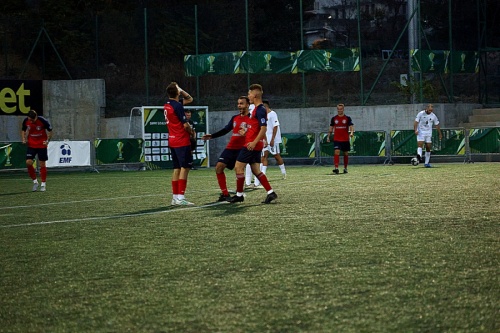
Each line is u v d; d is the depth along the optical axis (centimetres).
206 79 3025
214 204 1222
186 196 1395
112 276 634
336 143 2055
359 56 2809
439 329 445
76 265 692
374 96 2966
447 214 975
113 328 471
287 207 1125
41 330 474
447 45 2928
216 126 2875
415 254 686
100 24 3030
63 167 2581
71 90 2928
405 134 2636
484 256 669
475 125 2772
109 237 868
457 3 2964
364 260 664
